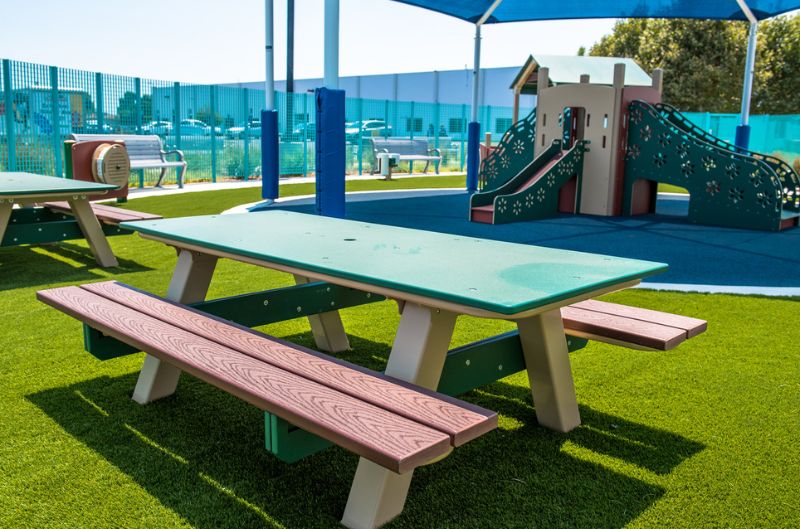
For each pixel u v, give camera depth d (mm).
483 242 2953
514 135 12422
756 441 2619
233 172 16844
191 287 3123
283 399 1838
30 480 2242
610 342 2686
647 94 10875
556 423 2699
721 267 6348
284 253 2578
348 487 2258
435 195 14062
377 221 9578
